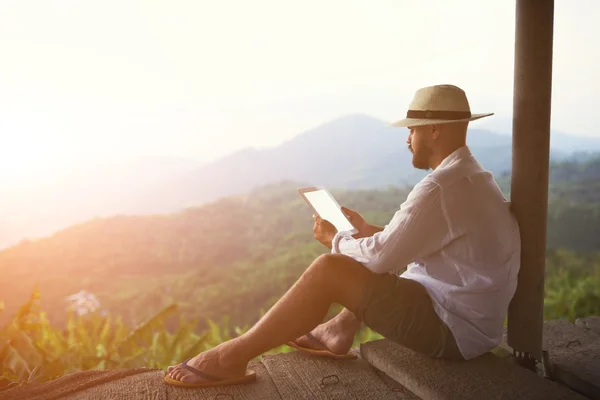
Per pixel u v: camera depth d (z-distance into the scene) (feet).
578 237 177.58
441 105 6.31
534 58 6.54
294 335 6.33
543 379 6.01
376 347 7.06
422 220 5.99
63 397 6.38
